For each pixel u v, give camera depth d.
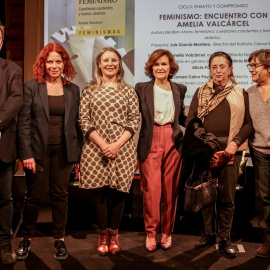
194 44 3.73
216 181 2.54
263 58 2.49
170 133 2.65
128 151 2.52
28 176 2.49
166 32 3.75
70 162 2.53
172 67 2.65
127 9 3.77
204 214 2.77
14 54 4.29
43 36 3.88
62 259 2.53
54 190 2.55
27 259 2.54
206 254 2.65
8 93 2.36
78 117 2.58
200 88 2.67
